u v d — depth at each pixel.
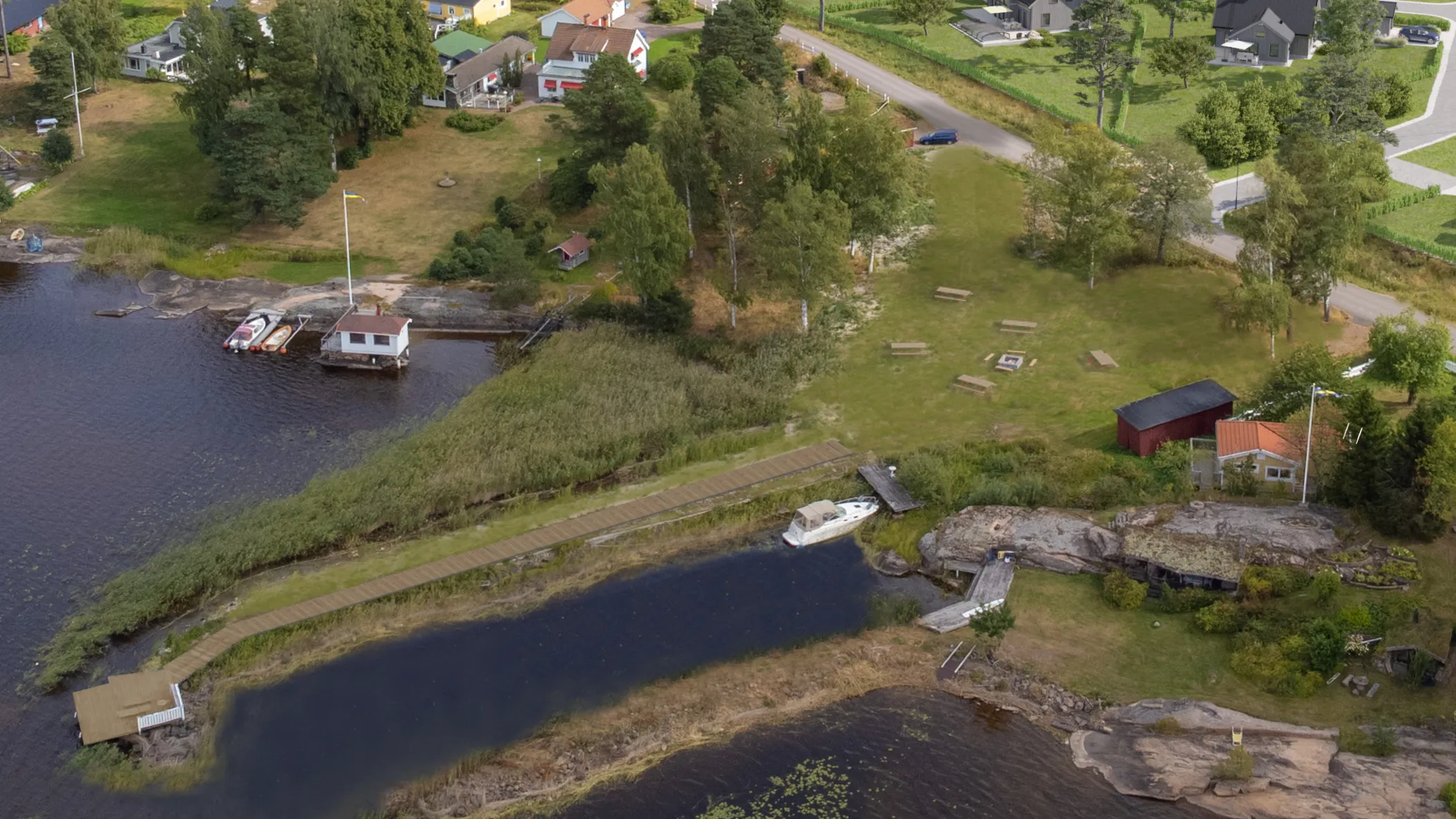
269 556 91.62
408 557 92.12
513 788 74.31
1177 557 85.50
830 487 98.38
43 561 91.69
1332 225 107.25
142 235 139.12
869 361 113.88
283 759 76.38
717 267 127.94
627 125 135.12
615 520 95.12
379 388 114.19
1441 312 112.62
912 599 88.50
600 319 122.88
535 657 83.69
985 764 75.38
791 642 84.81
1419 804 69.62
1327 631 78.31
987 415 105.38
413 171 148.62
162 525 95.25
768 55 156.25
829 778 74.81
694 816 72.56
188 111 144.38
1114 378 108.06
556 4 196.38
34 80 171.25
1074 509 93.06
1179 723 75.94
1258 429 92.75
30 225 143.00
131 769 75.38
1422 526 83.69
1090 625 83.88
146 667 82.94
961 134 150.88
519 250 125.88
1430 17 179.38
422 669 82.69
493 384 112.69
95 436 106.31
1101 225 118.06
